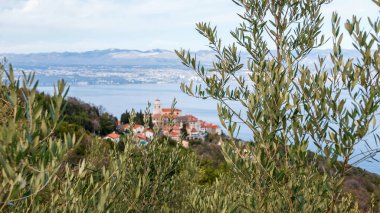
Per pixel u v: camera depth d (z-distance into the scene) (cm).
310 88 294
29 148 158
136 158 536
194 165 646
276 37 377
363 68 285
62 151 174
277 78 289
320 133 288
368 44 284
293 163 288
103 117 6259
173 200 561
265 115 287
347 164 282
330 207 297
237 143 319
